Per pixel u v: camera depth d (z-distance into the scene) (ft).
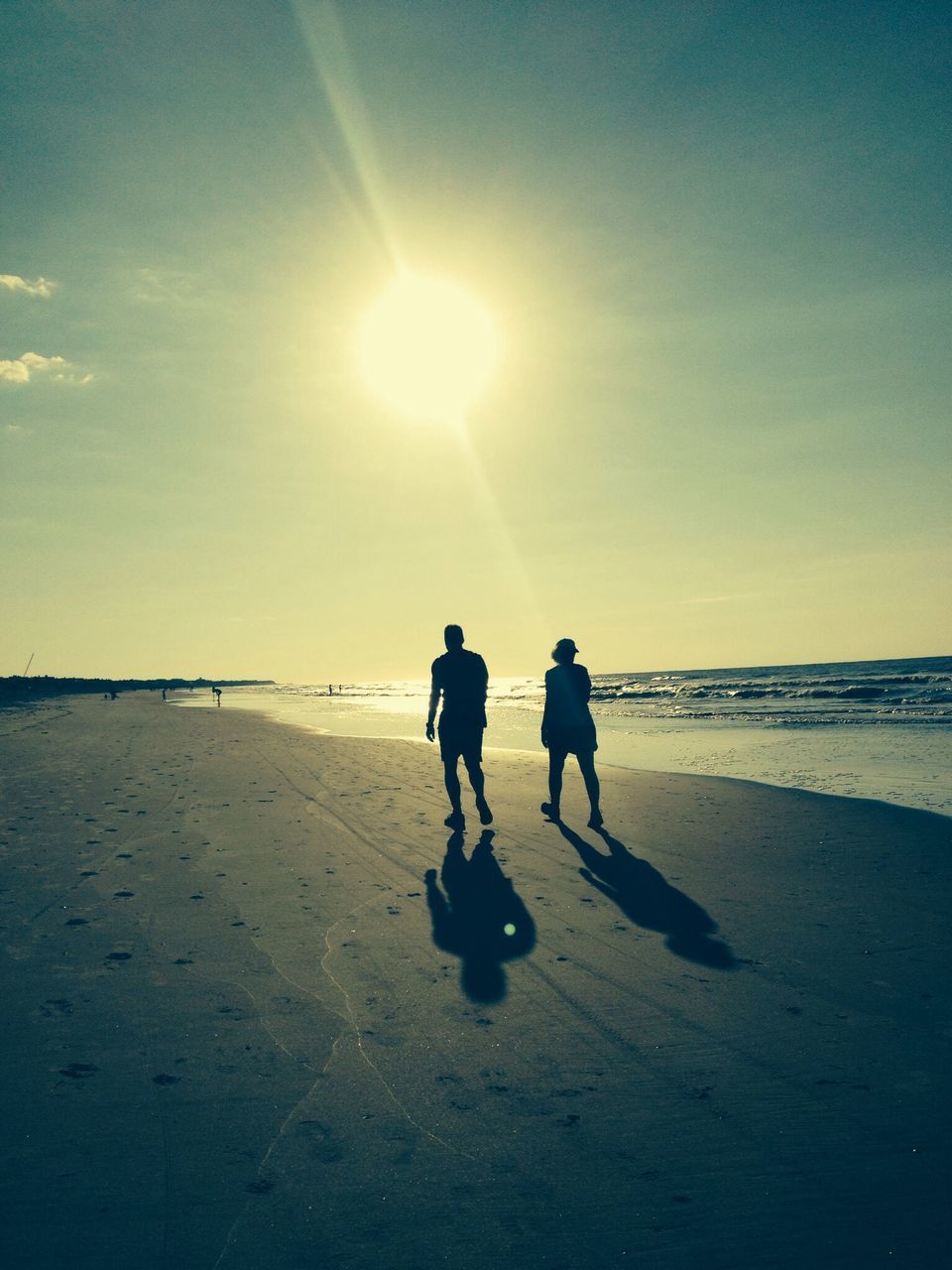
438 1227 8.11
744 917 18.56
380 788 38.96
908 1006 13.52
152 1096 10.64
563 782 41.57
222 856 24.30
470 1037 12.47
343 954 16.10
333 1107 10.39
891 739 66.28
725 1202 8.53
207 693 384.06
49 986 14.38
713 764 52.03
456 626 29.94
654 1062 11.66
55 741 66.64
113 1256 7.63
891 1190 8.72
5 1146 9.45
